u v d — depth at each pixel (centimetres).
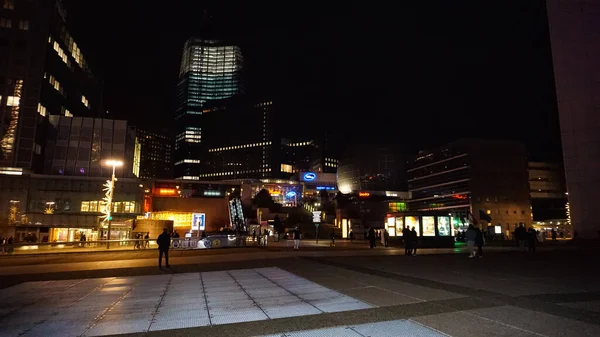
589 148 4606
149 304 986
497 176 11012
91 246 3994
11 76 6312
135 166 10062
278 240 5328
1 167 6000
